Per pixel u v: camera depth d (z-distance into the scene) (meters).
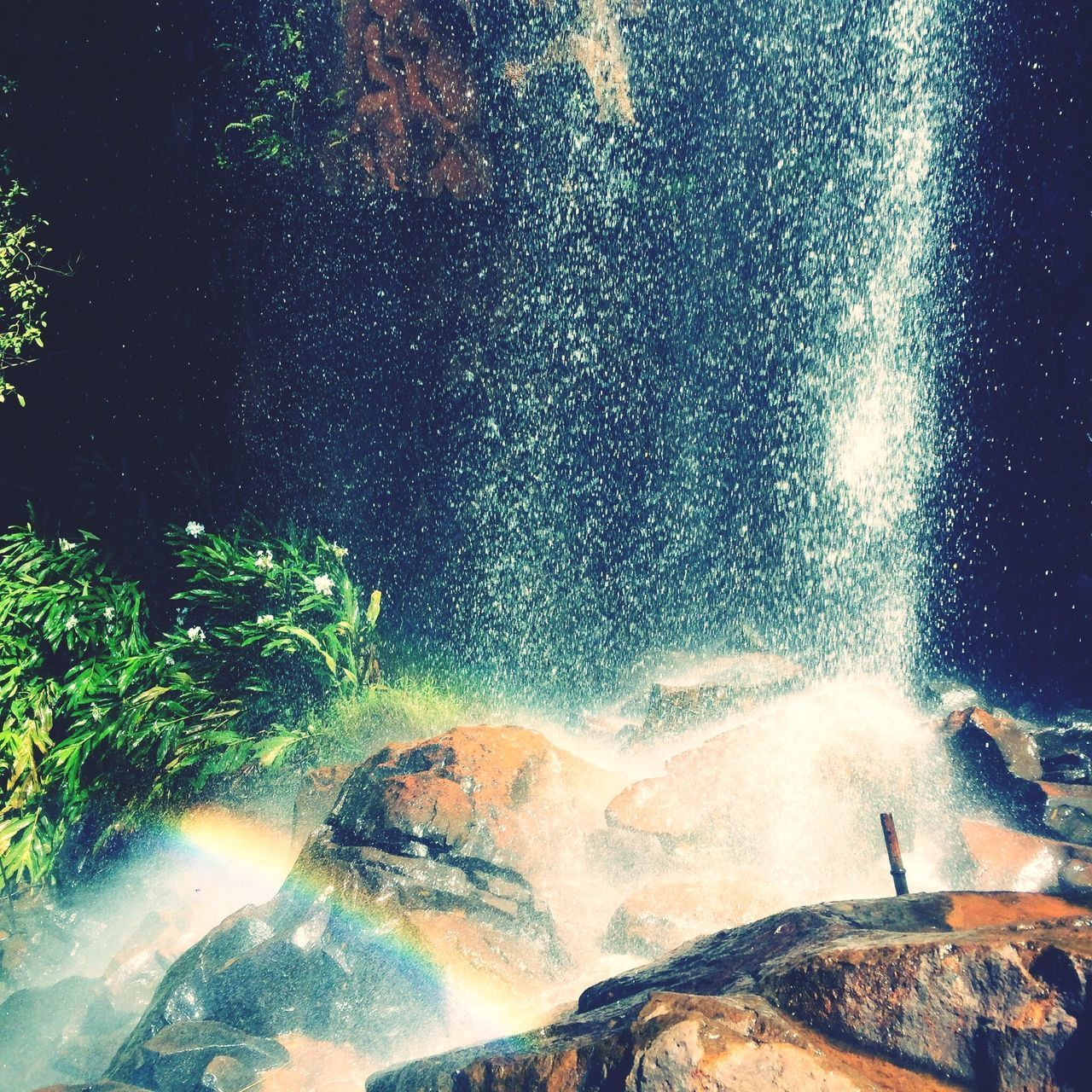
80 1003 4.86
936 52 8.39
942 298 8.71
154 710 6.36
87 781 6.31
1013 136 7.95
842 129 9.27
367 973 3.91
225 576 6.95
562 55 8.35
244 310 7.90
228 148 7.56
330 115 7.75
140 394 7.56
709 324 9.87
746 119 9.23
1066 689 7.45
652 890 4.07
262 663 6.73
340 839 4.57
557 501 9.62
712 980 2.34
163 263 7.49
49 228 6.93
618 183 9.03
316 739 6.34
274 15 7.47
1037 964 1.89
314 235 8.03
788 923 2.47
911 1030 1.92
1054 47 7.46
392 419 8.73
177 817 6.18
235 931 4.15
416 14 7.79
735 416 10.05
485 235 8.60
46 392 7.18
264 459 8.17
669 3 8.69
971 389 8.60
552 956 4.00
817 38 9.05
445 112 8.07
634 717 7.52
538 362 9.23
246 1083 3.50
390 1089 2.52
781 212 9.51
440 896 4.18
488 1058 2.24
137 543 7.34
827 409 9.71
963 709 5.65
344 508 8.59
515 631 9.16
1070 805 5.05
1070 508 7.77
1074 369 7.64
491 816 4.46
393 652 8.07
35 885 6.17
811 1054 1.88
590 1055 2.04
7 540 6.95
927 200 8.70
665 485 10.06
